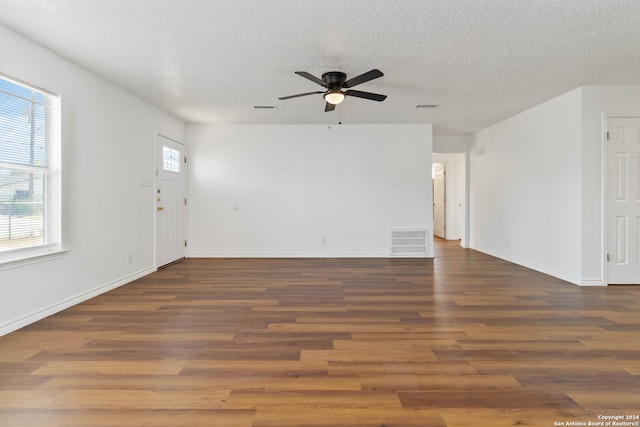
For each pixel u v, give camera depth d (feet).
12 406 5.08
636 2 6.99
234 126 18.29
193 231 18.37
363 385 5.72
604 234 12.21
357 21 7.79
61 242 9.52
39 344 7.27
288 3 7.07
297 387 5.66
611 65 10.30
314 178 18.40
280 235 18.48
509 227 17.22
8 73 7.97
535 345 7.25
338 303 10.30
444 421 4.79
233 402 5.24
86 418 4.83
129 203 12.92
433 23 7.87
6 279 7.87
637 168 12.22
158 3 7.03
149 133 14.38
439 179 28.96
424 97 13.46
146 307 9.87
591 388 5.59
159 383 5.76
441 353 6.89
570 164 12.80
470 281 13.10
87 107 10.62
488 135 19.24
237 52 9.42
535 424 4.72
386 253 18.47
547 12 7.39
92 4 7.04
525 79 11.48
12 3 6.94
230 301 10.48
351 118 17.02
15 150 8.26
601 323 8.52
